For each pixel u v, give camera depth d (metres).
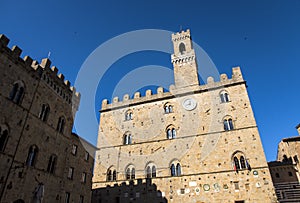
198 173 40.75
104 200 44.50
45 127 31.59
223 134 42.84
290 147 45.06
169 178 42.22
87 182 39.84
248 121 42.22
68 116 37.56
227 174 38.84
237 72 48.25
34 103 30.22
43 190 27.34
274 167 43.25
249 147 39.72
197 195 38.91
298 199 35.81
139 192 42.78
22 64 29.02
